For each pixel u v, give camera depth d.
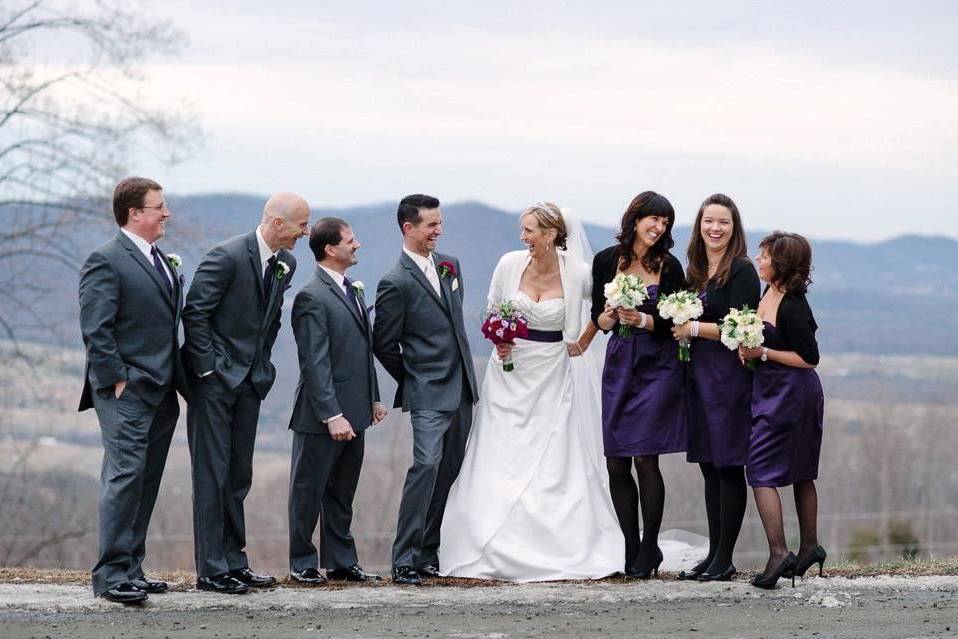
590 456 8.40
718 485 8.15
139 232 7.36
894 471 39.50
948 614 6.93
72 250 18.50
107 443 7.23
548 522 8.09
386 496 33.00
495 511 8.11
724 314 7.93
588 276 8.46
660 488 8.13
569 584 7.88
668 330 8.09
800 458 7.71
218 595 7.44
